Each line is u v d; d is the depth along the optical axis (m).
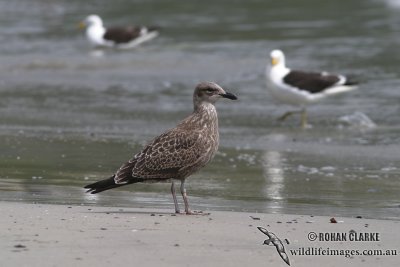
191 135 10.27
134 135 16.50
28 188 11.96
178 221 9.82
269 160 14.47
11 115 18.59
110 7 38.34
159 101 20.45
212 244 8.80
